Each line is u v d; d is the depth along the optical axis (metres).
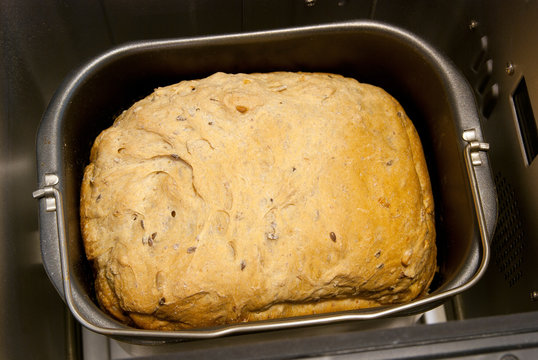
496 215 0.26
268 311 0.27
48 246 0.26
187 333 0.23
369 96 0.30
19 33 0.30
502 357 0.21
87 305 0.25
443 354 0.21
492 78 0.32
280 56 0.31
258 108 0.28
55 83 0.33
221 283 0.26
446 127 0.29
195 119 0.28
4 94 0.29
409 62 0.30
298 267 0.26
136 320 0.27
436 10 0.33
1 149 0.28
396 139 0.29
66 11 0.31
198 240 0.26
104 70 0.29
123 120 0.29
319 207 0.27
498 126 0.31
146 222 0.27
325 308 0.28
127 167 0.28
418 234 0.28
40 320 0.30
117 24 0.33
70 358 0.32
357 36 0.30
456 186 0.28
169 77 0.31
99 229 0.27
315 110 0.28
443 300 0.25
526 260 0.29
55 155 0.27
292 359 0.21
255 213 0.26
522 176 0.29
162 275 0.26
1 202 0.28
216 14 0.33
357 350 0.21
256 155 0.27
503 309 0.31
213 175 0.27
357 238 0.27
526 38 0.28
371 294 0.28
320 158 0.27
